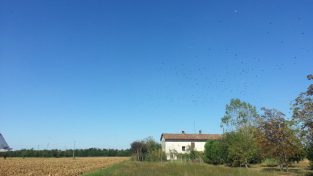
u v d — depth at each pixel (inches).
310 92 1194.6
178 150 3567.9
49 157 5364.2
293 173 1362.0
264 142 1477.6
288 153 1429.6
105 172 1545.3
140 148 3228.3
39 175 2017.7
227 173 1293.1
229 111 2342.5
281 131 1451.8
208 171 1368.1
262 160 2181.3
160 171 1438.2
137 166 1868.8
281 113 1505.9
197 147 3592.5
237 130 2220.7
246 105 2294.5
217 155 2303.2
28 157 5300.2
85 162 3523.6
